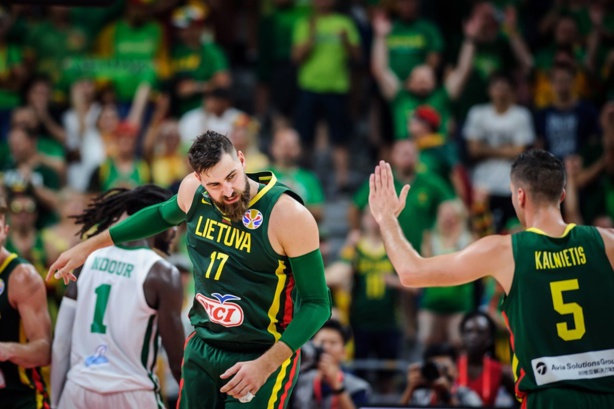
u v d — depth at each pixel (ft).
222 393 26.61
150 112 71.77
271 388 26.04
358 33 75.66
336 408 38.99
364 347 54.70
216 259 25.98
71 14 76.59
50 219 61.52
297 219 25.30
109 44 74.49
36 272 30.35
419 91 69.67
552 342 24.84
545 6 83.20
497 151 66.95
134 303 29.53
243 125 63.00
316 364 38.96
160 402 30.17
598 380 24.66
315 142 77.05
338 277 54.13
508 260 25.41
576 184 62.54
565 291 25.02
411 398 39.32
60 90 72.59
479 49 74.08
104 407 29.25
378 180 27.50
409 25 73.51
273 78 77.00
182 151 66.95
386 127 72.90
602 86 74.79
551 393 24.62
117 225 27.73
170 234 32.01
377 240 55.42
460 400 38.86
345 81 72.69
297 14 77.05
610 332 24.95
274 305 26.05
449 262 25.57
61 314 30.53
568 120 67.05
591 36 75.77
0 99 69.92
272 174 26.30
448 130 70.18
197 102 73.10
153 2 74.69
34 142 64.54
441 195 60.03
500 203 66.54
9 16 71.31
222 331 26.22
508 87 67.26
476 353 40.19
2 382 29.89
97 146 68.03
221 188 24.64
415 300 58.39
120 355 29.50
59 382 30.53
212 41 77.66
